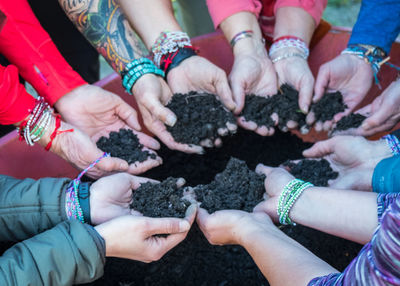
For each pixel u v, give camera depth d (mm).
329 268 721
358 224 869
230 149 1503
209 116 1375
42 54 1219
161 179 1400
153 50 1489
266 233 896
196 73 1433
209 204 1104
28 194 985
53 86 1255
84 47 1948
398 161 989
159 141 1524
